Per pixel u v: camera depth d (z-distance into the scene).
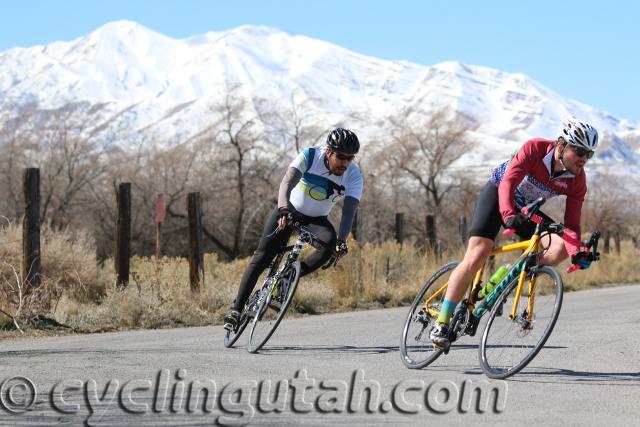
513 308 7.39
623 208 64.62
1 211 49.34
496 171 7.74
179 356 8.74
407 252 22.20
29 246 13.19
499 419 5.82
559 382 7.18
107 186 49.75
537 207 7.27
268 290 9.38
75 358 8.51
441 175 55.47
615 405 6.26
